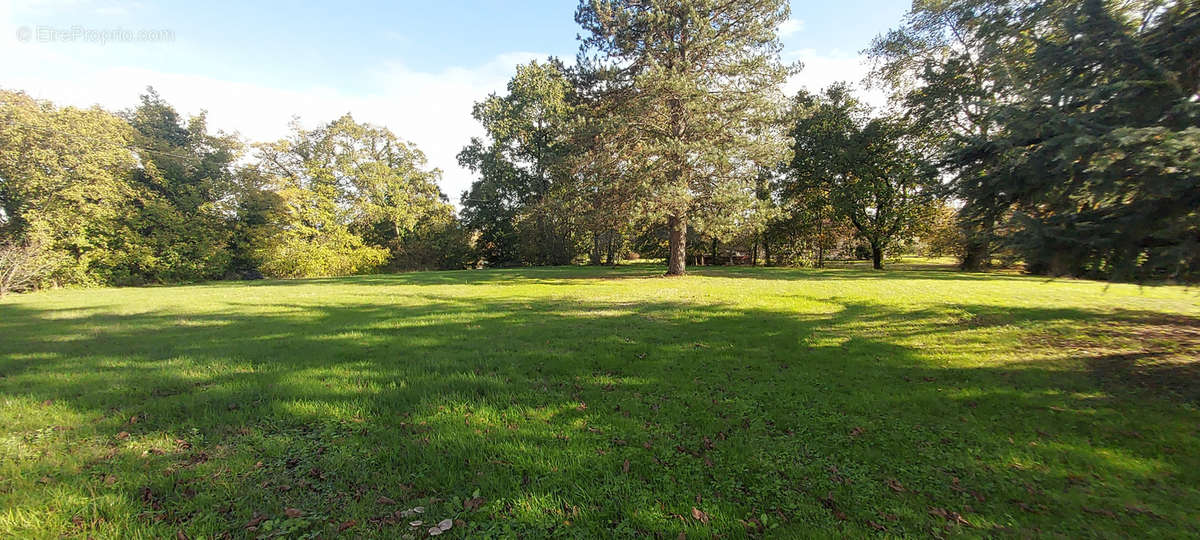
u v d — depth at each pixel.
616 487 3.07
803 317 9.68
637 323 9.18
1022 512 2.77
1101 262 4.68
